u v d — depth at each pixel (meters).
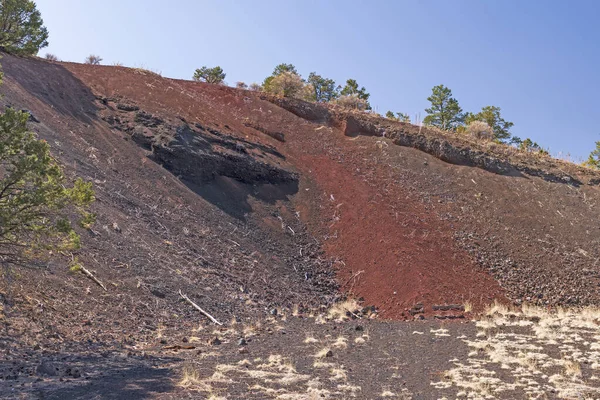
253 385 8.60
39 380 7.58
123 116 25.23
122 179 20.31
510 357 11.59
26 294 11.35
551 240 27.34
